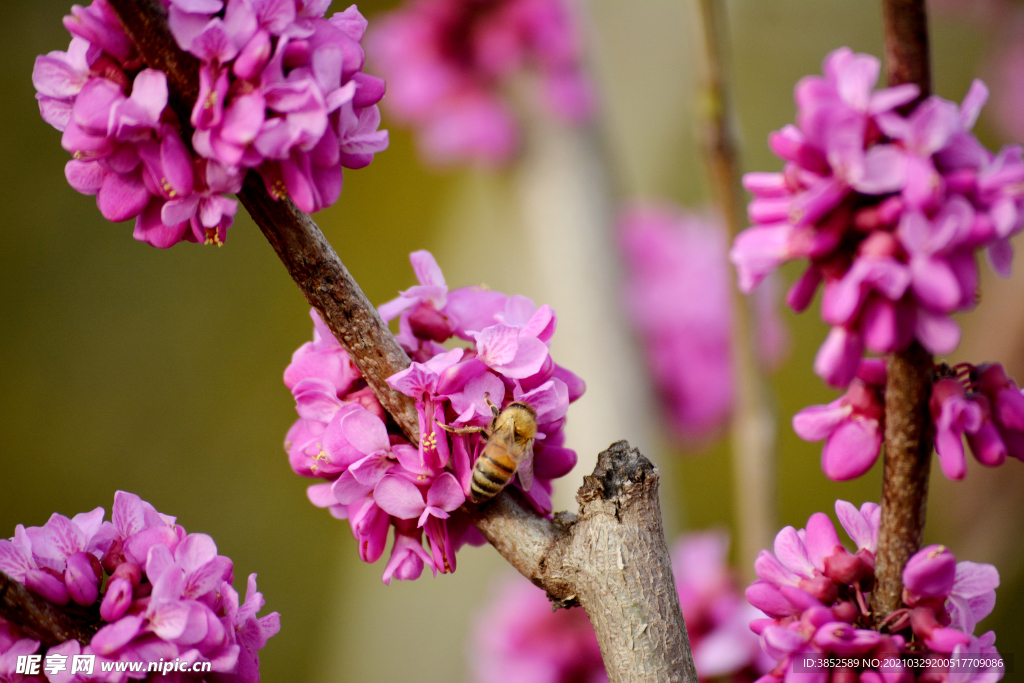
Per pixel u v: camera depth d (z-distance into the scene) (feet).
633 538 1.78
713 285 3.26
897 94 1.70
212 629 1.77
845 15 4.17
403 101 3.02
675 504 2.94
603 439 2.81
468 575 3.44
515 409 1.78
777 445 2.14
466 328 1.83
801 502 4.83
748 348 2.13
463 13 2.92
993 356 3.28
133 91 1.74
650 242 3.33
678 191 4.44
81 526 1.80
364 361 1.79
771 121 4.83
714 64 2.08
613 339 2.86
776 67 4.70
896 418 1.75
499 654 2.68
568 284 2.88
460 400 1.78
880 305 1.71
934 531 3.67
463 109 2.94
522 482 1.80
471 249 3.49
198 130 1.74
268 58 1.73
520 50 2.89
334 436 1.79
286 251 1.78
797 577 1.79
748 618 2.18
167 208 1.75
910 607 1.76
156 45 1.74
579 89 2.93
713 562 2.32
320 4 1.75
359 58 1.75
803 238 1.72
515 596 2.75
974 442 1.75
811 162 1.72
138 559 1.79
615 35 3.45
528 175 2.94
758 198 1.74
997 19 4.08
